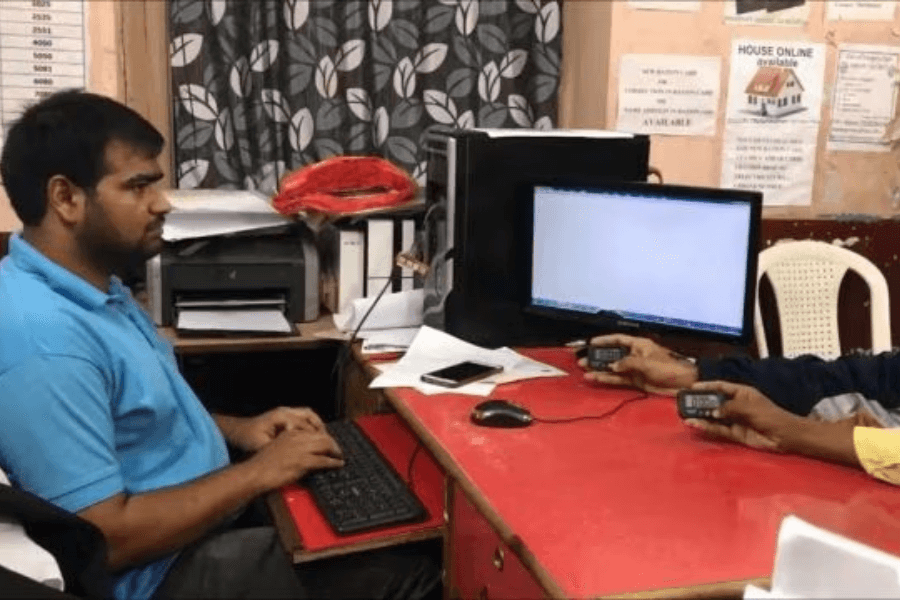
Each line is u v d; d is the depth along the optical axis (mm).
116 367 1435
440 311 2137
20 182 1431
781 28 2637
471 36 2721
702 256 1816
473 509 1363
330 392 2582
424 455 1735
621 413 1699
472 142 2018
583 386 1853
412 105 2723
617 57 2551
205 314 2244
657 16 2555
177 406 1531
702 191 1790
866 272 2619
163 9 2598
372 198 2334
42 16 2266
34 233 1461
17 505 1251
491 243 2080
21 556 1220
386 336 2158
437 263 2133
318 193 2322
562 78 2844
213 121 2600
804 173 2736
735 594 1091
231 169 2648
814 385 1739
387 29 2662
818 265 2641
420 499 1554
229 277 2240
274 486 1501
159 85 2637
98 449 1364
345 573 1481
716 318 1823
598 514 1277
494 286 2102
